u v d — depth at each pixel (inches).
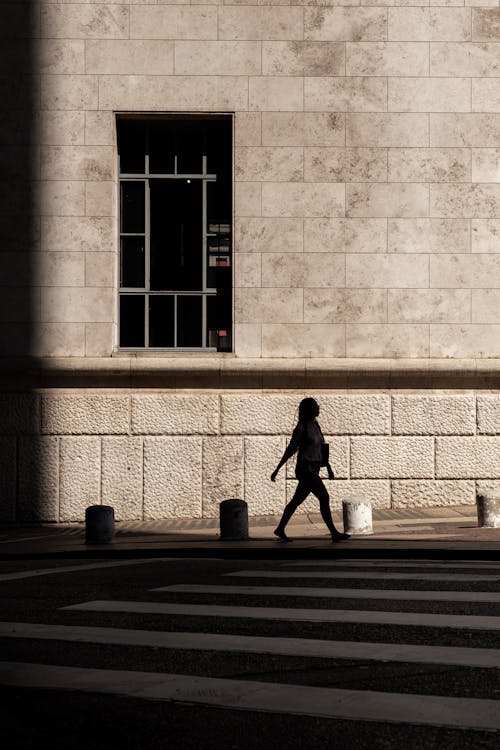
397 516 655.1
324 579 402.9
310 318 703.7
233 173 709.3
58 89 710.5
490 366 695.1
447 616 309.1
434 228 707.4
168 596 364.8
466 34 713.6
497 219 708.7
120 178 729.0
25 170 708.7
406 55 711.7
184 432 693.3
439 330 705.0
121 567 466.6
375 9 712.4
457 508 688.4
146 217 729.6
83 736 191.6
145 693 222.7
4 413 694.5
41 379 700.7
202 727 196.9
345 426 693.9
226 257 728.3
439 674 236.4
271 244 706.2
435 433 695.7
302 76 709.9
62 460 692.7
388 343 703.1
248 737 190.1
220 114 712.4
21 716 205.9
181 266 729.0
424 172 709.3
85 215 707.4
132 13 711.1
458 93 711.7
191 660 256.2
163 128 730.8
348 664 248.5
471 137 711.1
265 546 510.6
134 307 729.0
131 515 690.8
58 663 254.8
